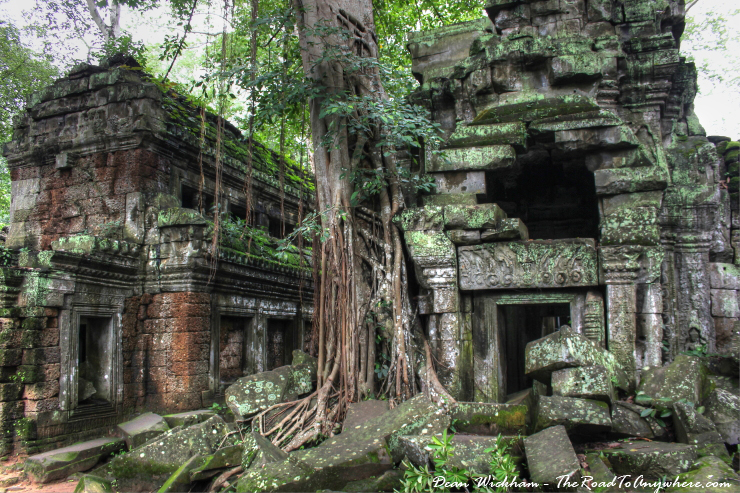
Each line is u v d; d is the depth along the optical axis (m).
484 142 6.44
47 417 7.21
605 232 6.09
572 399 4.75
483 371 6.34
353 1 7.59
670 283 7.23
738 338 5.77
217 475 5.10
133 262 8.80
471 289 6.41
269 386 6.15
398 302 6.27
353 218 6.76
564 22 6.95
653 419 4.97
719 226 8.59
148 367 8.76
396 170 7.00
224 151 10.81
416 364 6.19
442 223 6.35
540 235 8.42
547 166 7.90
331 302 6.53
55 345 7.48
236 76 7.35
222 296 9.50
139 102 9.07
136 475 5.41
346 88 6.95
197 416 7.62
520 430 4.81
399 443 4.54
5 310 7.14
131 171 9.08
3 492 6.11
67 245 8.12
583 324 6.18
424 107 7.33
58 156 9.44
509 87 6.77
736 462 4.55
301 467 4.31
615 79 6.62
